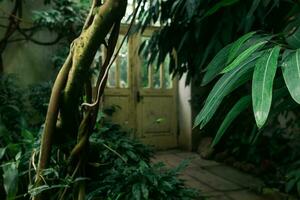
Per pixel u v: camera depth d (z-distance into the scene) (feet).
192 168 12.33
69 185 3.87
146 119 15.40
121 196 5.17
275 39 2.55
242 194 9.21
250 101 2.58
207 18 6.23
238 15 5.72
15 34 12.09
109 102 14.44
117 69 14.62
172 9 6.77
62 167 4.09
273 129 12.41
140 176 5.58
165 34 7.39
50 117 3.48
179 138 16.26
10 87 10.30
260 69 1.86
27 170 5.16
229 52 2.43
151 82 15.52
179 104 16.22
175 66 8.40
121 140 7.50
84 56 3.23
